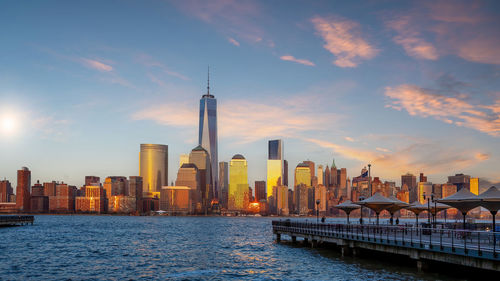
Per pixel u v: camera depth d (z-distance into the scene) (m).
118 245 96.25
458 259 38.47
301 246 80.75
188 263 64.25
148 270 57.69
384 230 56.28
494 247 34.88
